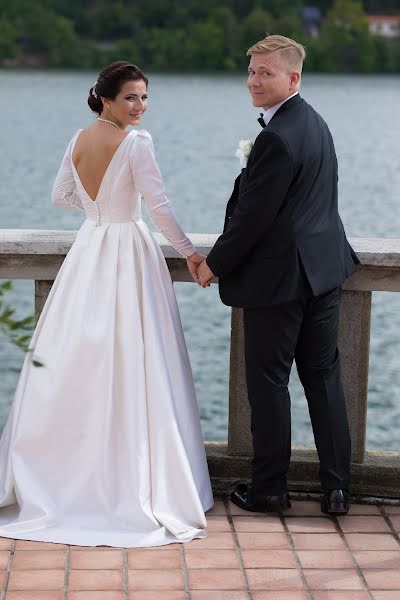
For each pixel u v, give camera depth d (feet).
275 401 27.35
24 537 26.21
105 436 27.02
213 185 380.17
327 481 27.78
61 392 27.25
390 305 183.83
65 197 28.76
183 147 506.48
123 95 27.12
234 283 26.86
